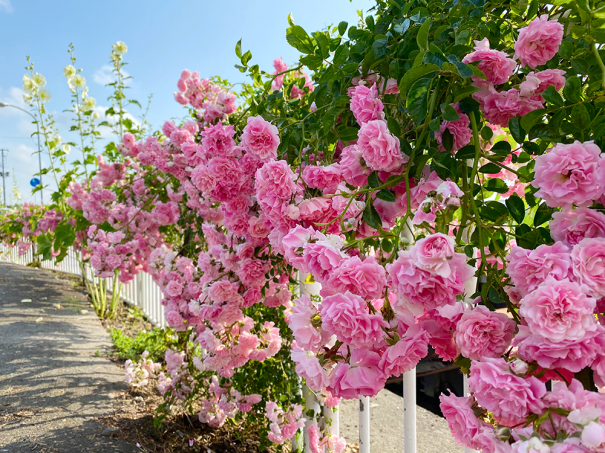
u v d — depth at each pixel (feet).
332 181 4.34
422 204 3.12
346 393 3.15
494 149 3.92
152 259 10.59
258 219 5.97
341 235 4.03
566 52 3.45
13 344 14.43
